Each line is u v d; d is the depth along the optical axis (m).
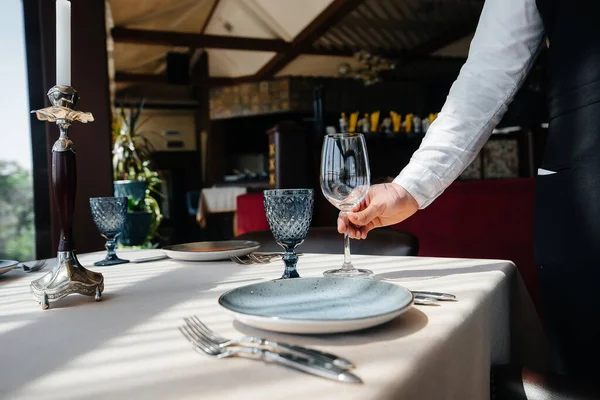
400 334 0.49
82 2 2.23
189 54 10.39
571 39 0.83
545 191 0.92
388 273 0.83
